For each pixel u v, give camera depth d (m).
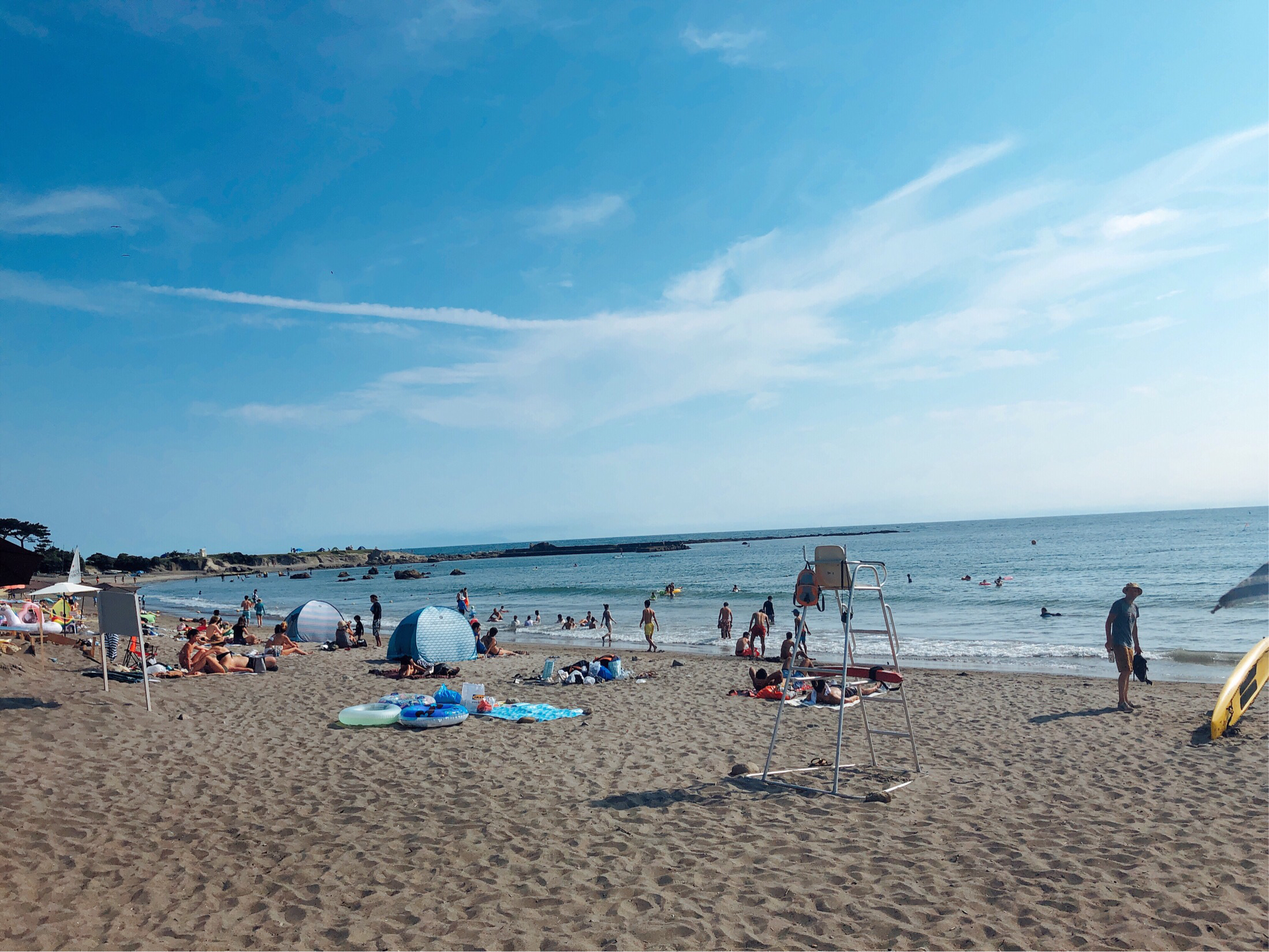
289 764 8.73
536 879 5.35
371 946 4.38
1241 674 9.94
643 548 180.88
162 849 5.98
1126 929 4.46
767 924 4.63
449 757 9.09
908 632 27.84
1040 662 19.95
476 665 18.86
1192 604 31.52
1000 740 9.68
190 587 95.12
